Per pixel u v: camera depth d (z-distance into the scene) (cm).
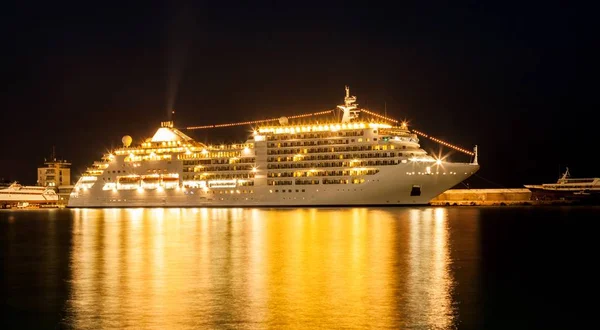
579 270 6900
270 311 5075
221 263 7356
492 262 7406
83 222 15075
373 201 19462
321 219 14062
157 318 4931
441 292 5744
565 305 5325
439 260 7531
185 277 6475
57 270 7106
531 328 4722
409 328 4662
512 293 5744
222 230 11588
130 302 5431
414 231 11044
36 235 11550
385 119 19788
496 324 4791
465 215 15912
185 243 9531
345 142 19525
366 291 5750
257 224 12862
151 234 11150
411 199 19412
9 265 7550
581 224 12862
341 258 7675
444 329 4656
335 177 19600
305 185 19988
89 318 4978
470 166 19038
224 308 5181
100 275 6706
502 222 13388
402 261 7438
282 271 6750
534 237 10106
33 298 5650
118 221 15075
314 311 5072
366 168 19250
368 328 4641
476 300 5466
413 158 18938
